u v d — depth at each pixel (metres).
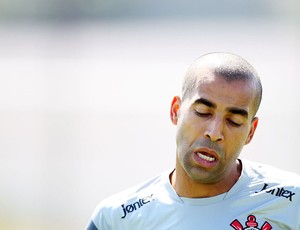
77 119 63.81
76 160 58.84
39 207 52.03
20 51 113.00
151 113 65.88
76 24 80.50
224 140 14.32
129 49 117.44
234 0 135.00
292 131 54.44
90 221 15.82
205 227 14.74
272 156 54.16
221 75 14.38
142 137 63.16
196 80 14.55
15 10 119.31
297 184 15.24
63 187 55.22
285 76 69.44
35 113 67.69
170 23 134.75
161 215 15.11
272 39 110.00
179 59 107.62
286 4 99.69
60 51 82.62
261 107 59.69
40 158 59.38
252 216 14.83
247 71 14.59
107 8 130.50
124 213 15.45
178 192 15.18
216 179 14.63
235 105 14.28
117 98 71.19
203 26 132.75
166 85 75.88
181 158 14.66
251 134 15.21
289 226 14.87
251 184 15.19
